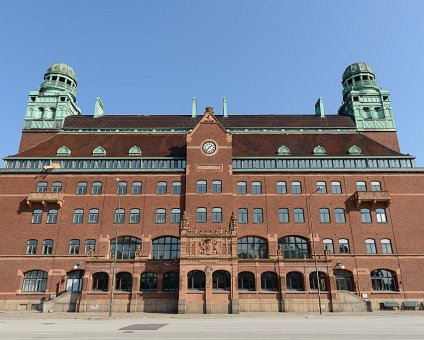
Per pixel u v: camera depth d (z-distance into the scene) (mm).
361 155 60969
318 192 57969
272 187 58406
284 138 66438
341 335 18719
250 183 58750
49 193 56281
